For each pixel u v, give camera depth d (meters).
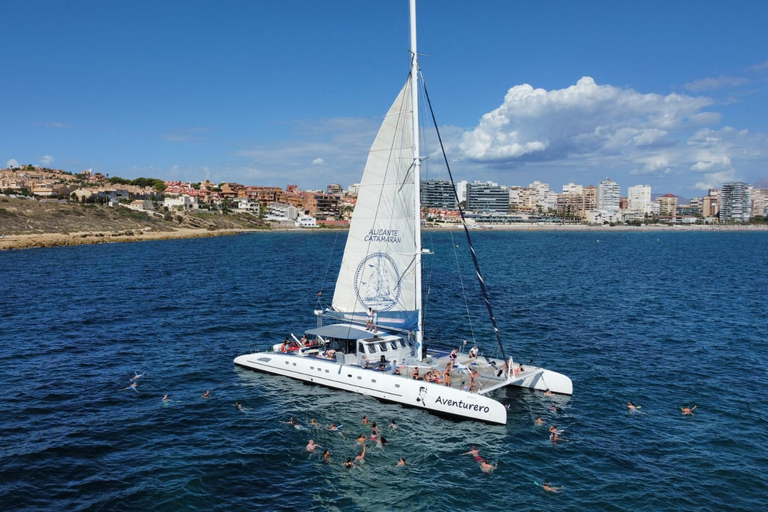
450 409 24.72
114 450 21.38
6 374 30.28
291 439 22.70
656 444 22.47
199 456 21.05
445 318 47.91
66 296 55.62
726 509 17.70
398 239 28.31
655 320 47.38
